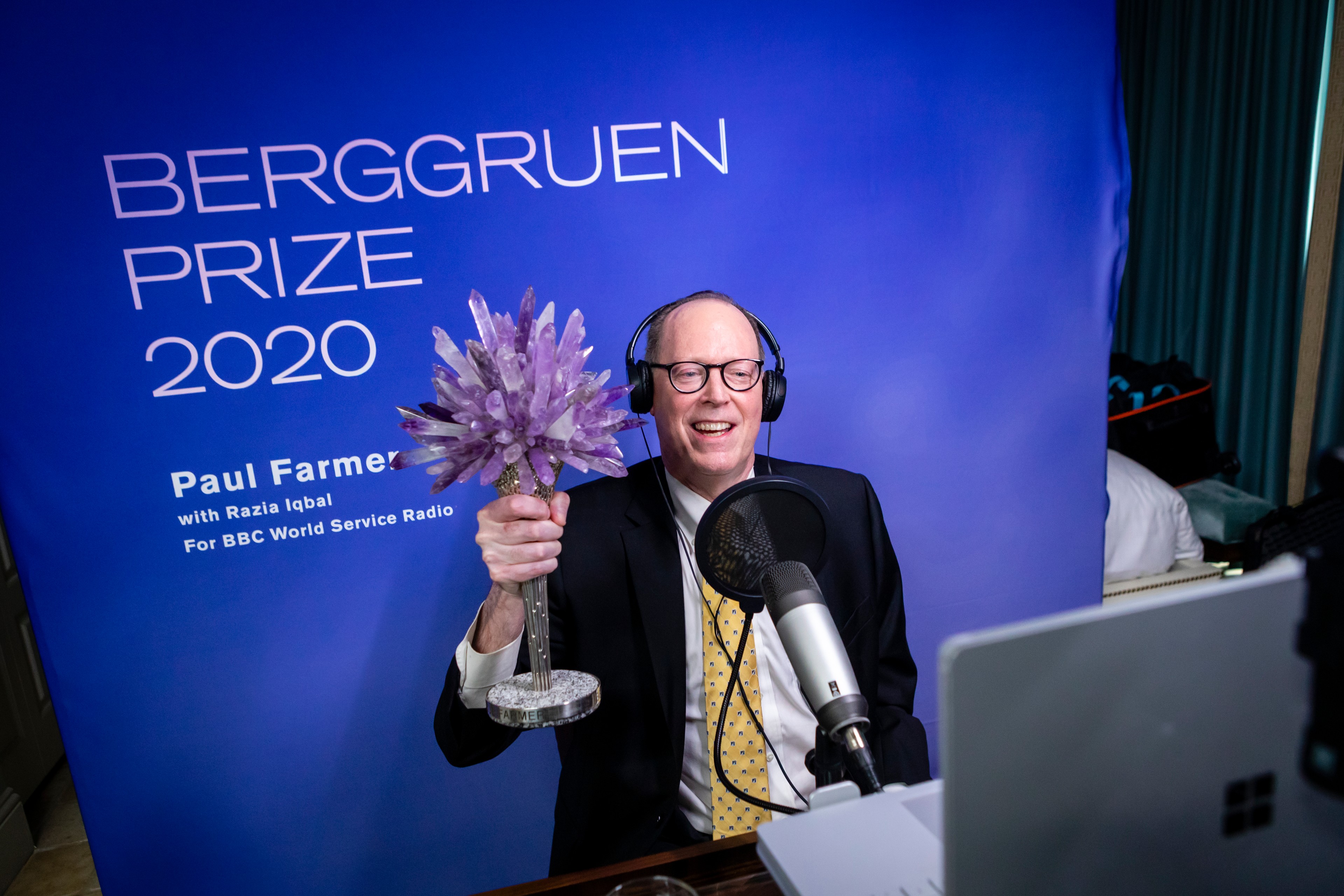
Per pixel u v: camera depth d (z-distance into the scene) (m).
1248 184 2.48
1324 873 0.51
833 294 1.59
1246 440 2.55
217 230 1.33
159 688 1.43
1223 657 0.48
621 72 1.43
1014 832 0.48
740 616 1.32
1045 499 1.78
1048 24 1.57
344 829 1.56
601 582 1.39
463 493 1.50
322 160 1.35
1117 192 1.67
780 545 0.78
